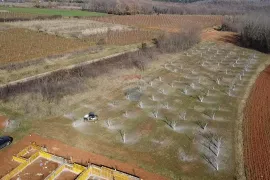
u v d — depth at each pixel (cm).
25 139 3148
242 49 7256
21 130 3309
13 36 7375
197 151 2950
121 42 7444
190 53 6769
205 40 8175
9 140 3039
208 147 3016
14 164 2759
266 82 4878
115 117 3638
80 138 3170
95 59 5862
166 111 3812
